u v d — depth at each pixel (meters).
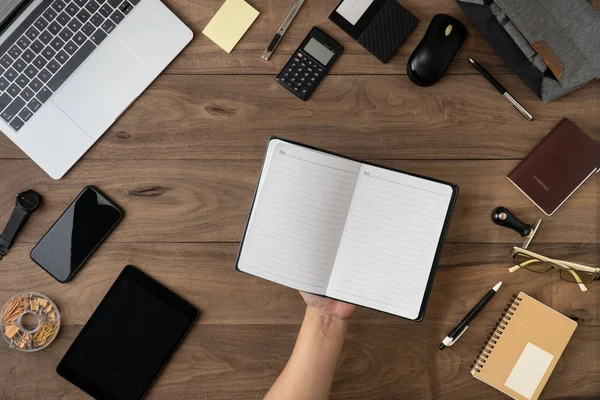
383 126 1.00
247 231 0.85
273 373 1.01
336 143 1.00
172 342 1.00
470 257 1.00
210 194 1.01
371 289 0.86
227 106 1.00
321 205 0.84
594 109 0.99
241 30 0.99
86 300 1.00
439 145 1.00
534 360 0.98
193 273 1.00
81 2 0.96
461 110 0.99
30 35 0.96
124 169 1.00
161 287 1.00
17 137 0.97
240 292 1.00
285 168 0.83
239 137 1.00
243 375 1.01
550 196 0.98
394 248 0.85
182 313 1.00
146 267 1.00
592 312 1.00
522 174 0.98
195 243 1.00
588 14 0.88
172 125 1.00
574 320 1.00
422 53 0.93
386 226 0.85
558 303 1.00
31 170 1.00
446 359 1.00
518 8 0.90
